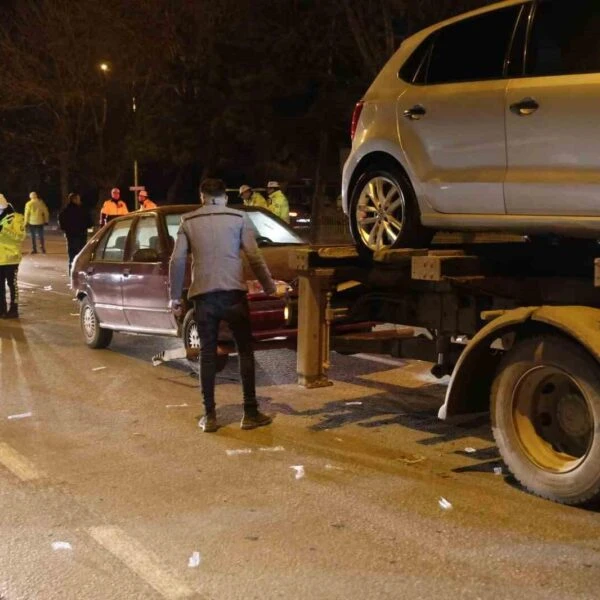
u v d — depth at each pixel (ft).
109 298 35.12
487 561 15.30
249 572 15.03
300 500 18.51
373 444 22.63
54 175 173.99
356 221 23.57
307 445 22.62
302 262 22.62
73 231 61.26
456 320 21.45
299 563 15.35
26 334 41.14
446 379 30.17
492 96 19.67
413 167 21.57
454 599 13.88
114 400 27.86
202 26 109.40
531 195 18.93
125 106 146.10
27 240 122.31
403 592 14.16
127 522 17.38
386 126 22.43
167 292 31.58
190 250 24.58
